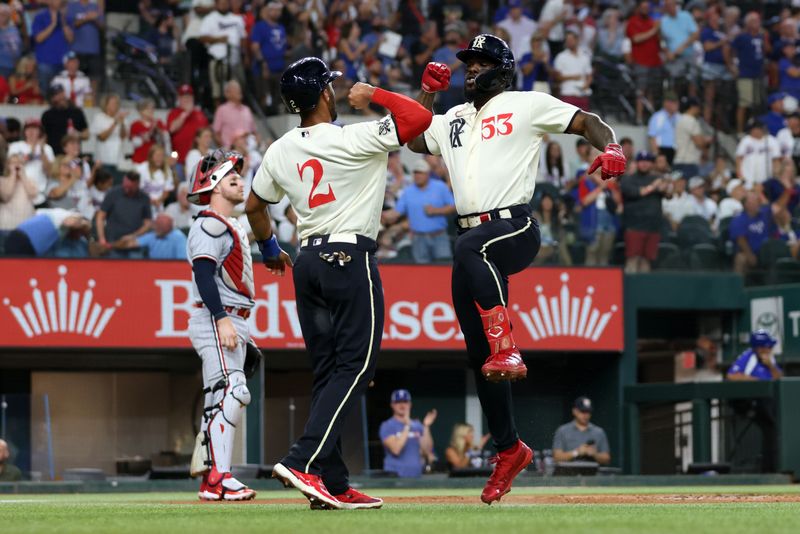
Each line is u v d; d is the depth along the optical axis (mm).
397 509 19359
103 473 43438
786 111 63750
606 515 16797
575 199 55406
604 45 63969
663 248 56688
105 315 48688
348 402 19562
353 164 19828
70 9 56031
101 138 53031
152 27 58469
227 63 58219
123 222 50344
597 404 54500
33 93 54000
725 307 57062
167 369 55125
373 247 20094
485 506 20766
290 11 60062
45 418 43375
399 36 62750
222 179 26219
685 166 60531
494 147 20062
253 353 27203
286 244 51656
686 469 49375
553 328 53438
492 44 20297
